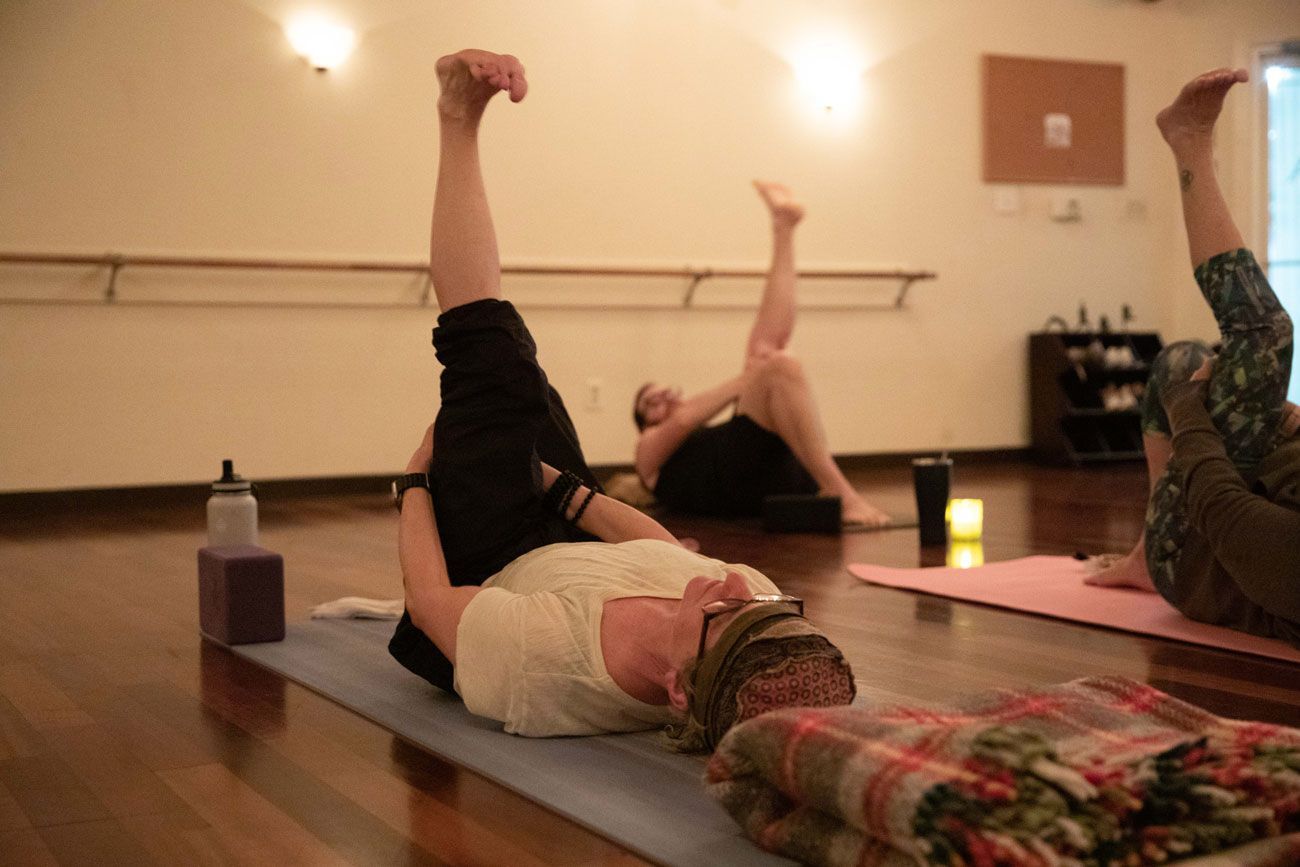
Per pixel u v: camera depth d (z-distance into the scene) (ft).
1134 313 25.95
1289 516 7.30
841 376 23.43
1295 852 4.02
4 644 8.55
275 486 19.08
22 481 17.66
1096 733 4.45
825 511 14.29
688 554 6.21
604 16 21.17
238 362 18.86
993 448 24.70
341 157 19.40
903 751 3.96
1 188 17.52
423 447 6.75
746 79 22.30
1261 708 6.59
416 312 19.93
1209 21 25.49
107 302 18.06
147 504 18.31
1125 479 20.72
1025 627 8.82
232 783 5.43
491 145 20.58
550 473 6.87
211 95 18.60
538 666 5.88
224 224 18.75
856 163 23.30
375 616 9.28
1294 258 25.21
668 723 6.04
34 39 17.62
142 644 8.52
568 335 21.12
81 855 4.61
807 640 4.88
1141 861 3.83
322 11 19.12
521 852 4.58
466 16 20.16
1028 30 24.64
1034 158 24.81
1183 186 8.43
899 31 23.52
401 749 5.92
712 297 22.13
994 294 24.62
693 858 4.43
